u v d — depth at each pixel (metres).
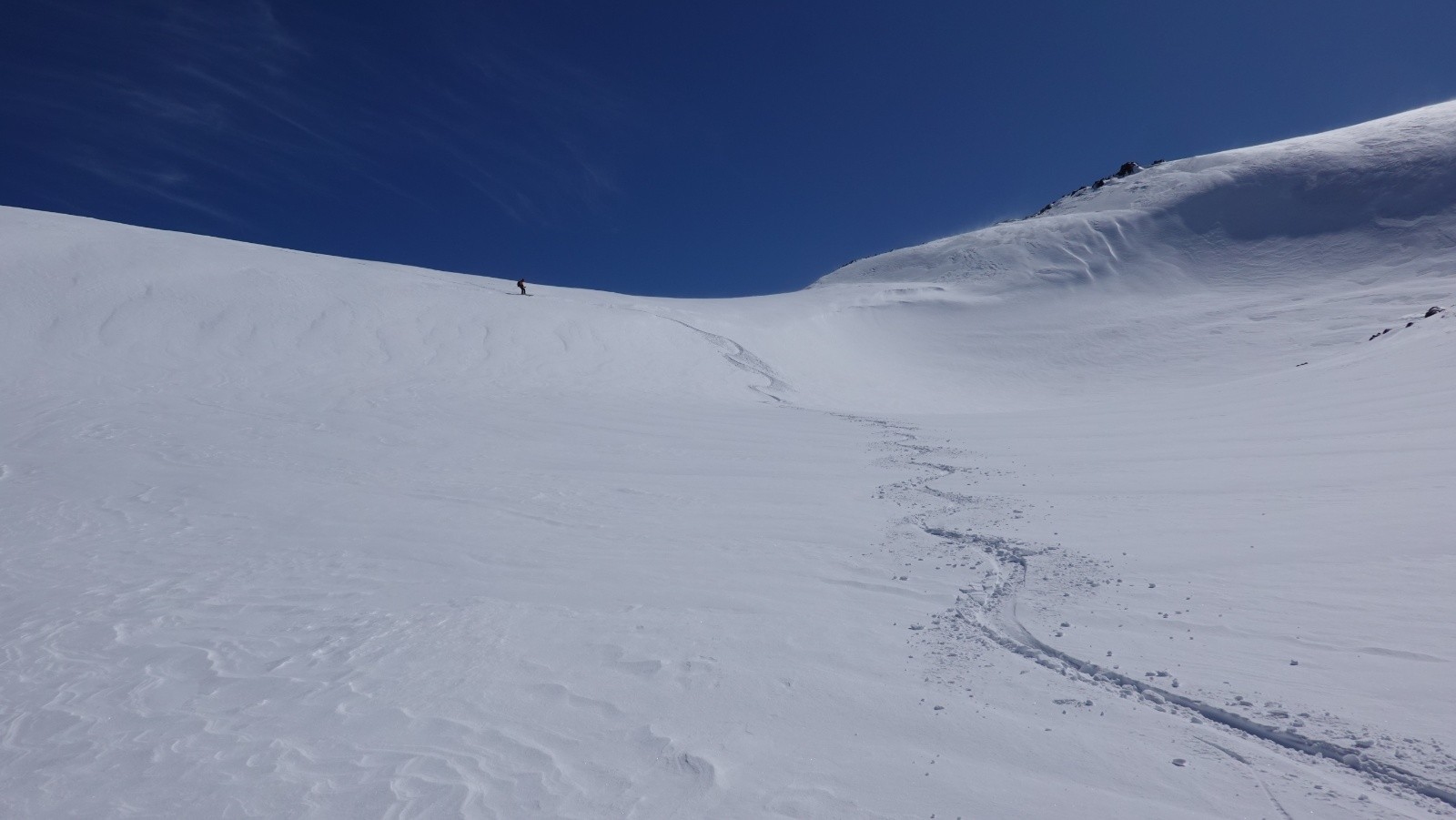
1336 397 18.88
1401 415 15.43
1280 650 6.25
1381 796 4.48
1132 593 7.78
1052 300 51.56
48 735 6.27
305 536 11.88
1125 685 6.03
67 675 7.36
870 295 53.22
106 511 13.02
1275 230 55.19
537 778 5.31
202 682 7.16
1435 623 6.39
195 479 14.82
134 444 16.69
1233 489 11.62
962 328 47.66
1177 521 10.12
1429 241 48.06
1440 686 5.45
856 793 4.93
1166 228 58.84
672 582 9.41
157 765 5.75
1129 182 72.44
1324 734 5.06
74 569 10.48
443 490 14.54
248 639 8.12
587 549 10.98
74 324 23.33
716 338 35.84
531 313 32.28
